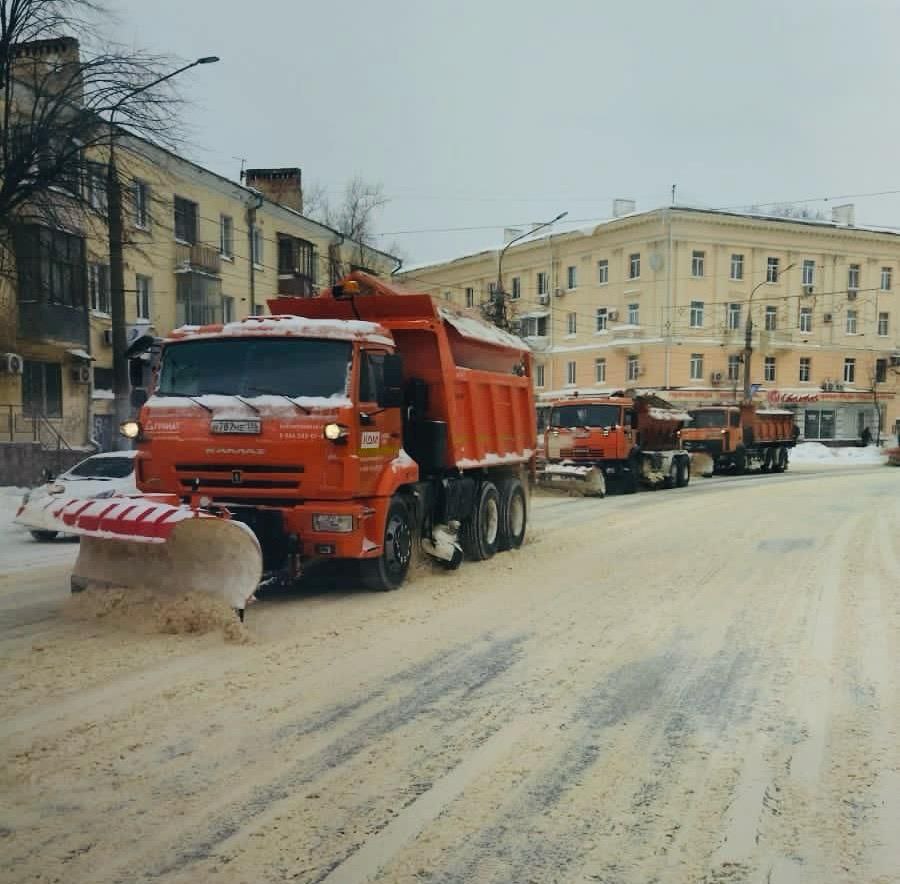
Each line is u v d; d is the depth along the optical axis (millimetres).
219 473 7910
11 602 7812
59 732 4535
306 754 4328
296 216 35281
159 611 6668
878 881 3178
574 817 3674
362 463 7953
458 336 10086
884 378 56562
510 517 11945
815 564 10719
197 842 3404
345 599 8242
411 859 3303
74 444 24859
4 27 15938
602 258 53531
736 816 3693
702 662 6145
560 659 6195
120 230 18219
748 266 52000
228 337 8258
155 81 16891
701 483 29219
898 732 4730
